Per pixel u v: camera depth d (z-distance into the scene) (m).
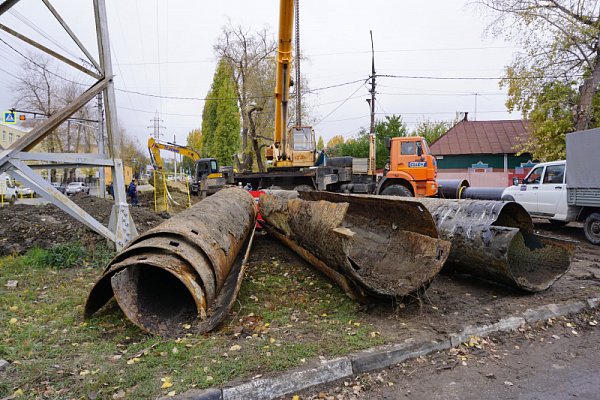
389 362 3.21
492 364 3.24
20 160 5.56
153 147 20.75
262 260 6.80
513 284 4.70
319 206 4.80
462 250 5.11
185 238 4.02
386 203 5.06
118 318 3.96
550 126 16.28
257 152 31.31
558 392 2.80
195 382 2.72
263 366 2.95
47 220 9.24
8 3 5.72
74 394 2.59
